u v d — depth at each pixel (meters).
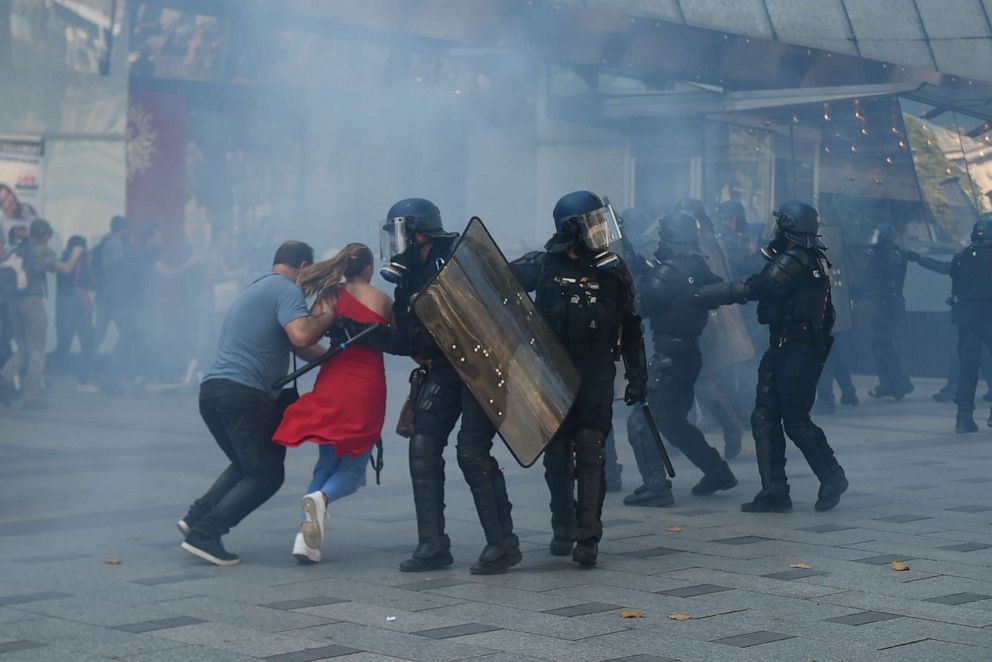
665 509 7.75
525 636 4.74
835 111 16.53
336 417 6.08
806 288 7.54
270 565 6.06
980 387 16.22
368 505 7.79
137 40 17.55
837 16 16.61
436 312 5.80
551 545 6.36
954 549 6.43
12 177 16.67
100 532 6.83
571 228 5.93
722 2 16.55
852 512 7.59
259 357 6.13
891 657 4.45
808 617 5.04
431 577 5.80
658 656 4.46
